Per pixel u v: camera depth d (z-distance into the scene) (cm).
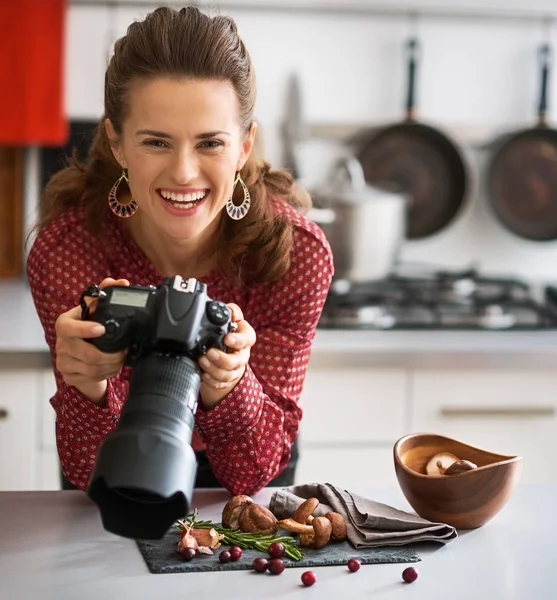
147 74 137
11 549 131
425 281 303
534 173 316
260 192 159
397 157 313
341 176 293
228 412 143
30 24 285
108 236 161
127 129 141
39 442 249
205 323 125
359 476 259
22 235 307
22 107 287
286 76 307
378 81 310
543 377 260
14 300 284
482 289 304
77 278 158
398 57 310
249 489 152
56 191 165
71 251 158
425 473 148
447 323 271
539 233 319
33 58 287
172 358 122
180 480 111
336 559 129
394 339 260
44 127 289
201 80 137
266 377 159
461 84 312
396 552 132
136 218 161
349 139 312
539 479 263
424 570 127
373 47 308
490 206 315
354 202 280
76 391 141
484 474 137
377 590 121
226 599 118
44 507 145
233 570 126
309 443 257
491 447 261
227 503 140
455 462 142
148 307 124
